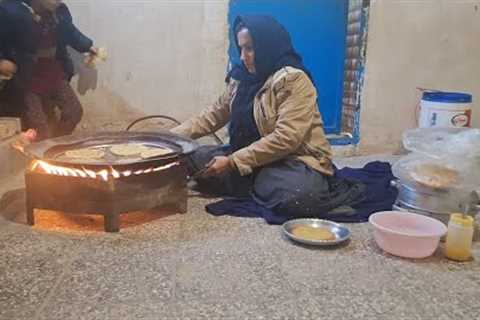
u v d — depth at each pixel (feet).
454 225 6.33
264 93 7.88
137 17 10.32
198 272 5.82
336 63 11.64
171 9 10.38
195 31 10.57
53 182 6.78
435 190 7.11
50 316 4.89
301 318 4.98
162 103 10.84
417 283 5.76
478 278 5.93
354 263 6.20
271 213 7.53
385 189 8.72
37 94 9.37
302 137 7.64
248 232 7.03
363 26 11.08
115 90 10.64
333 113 11.94
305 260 6.22
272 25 7.72
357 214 7.71
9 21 8.74
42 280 5.55
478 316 5.12
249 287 5.52
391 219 6.94
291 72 7.58
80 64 10.38
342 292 5.49
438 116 10.73
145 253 6.26
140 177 6.94
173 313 4.99
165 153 7.29
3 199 7.77
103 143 7.93
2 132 8.55
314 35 11.28
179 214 7.63
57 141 7.67
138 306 5.09
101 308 5.04
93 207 6.81
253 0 10.65
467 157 7.11
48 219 7.25
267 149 7.62
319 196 7.47
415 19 11.33
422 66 11.64
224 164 7.79
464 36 11.66
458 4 11.44
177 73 10.73
